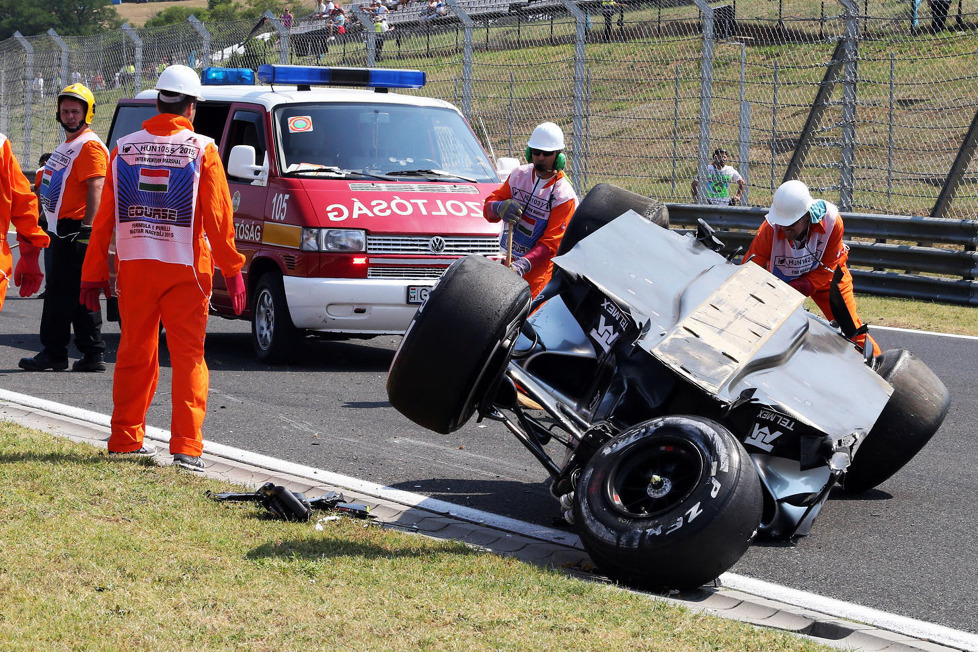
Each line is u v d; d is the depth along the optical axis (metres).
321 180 27.50
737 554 12.45
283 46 52.12
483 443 20.73
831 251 19.53
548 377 16.59
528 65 51.75
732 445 12.65
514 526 15.66
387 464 19.02
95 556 12.51
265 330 27.73
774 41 69.06
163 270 17.02
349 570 12.59
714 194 46.22
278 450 19.62
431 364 14.02
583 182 48.59
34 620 10.73
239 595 11.62
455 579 12.50
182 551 12.91
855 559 15.08
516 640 10.75
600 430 14.27
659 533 12.36
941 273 38.56
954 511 17.42
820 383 15.13
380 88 32.25
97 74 63.00
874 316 36.25
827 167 43.78
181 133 17.12
